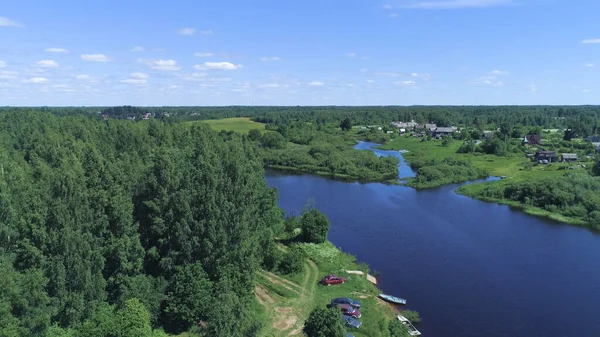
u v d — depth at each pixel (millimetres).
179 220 52688
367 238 85688
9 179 51750
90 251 44719
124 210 49594
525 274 69312
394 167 161375
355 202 115312
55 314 41188
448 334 52375
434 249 79938
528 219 100500
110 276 48750
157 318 48781
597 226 94688
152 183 53938
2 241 44156
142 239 54969
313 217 77500
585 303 59812
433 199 119375
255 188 69812
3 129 102438
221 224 52969
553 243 84062
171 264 51656
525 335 52188
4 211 45562
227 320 40969
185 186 54781
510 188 118000
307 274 65062
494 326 54125
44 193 46000
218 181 55938
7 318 36406
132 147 93812
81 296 43281
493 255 77375
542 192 111250
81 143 80875
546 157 163875
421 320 55406
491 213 105312
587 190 108688
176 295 49156
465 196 123312
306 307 55094
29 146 93438
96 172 52094
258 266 61031
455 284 65625
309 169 169625
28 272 40531
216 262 52000
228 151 74812
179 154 66750
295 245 72750
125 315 41281
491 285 65250
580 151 177250
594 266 72500
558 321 55281
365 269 69125
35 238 43812
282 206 109625
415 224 95312
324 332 47000
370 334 48781
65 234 43375
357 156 173375
